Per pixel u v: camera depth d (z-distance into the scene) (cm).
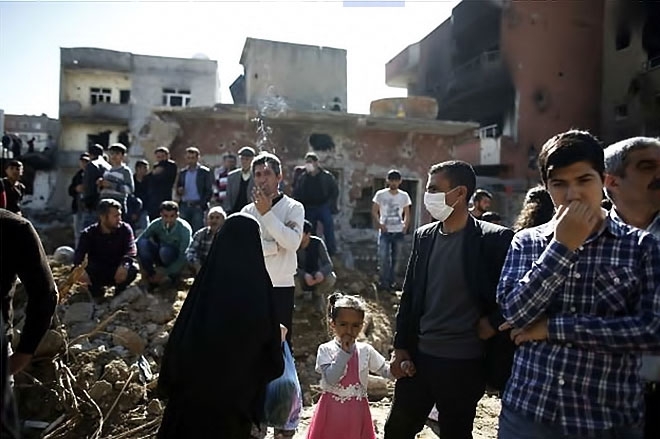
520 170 2122
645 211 235
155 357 519
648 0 2031
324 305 686
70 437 409
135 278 668
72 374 458
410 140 1334
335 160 1276
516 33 2202
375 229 1275
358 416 327
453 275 287
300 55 1634
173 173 919
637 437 183
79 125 2870
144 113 2870
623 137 2098
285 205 406
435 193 290
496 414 487
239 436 261
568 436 179
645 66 2031
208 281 267
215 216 651
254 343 260
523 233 218
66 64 2800
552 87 2178
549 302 186
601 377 181
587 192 183
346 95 1664
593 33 2198
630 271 181
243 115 1181
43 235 1272
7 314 221
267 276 277
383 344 669
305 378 558
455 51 2544
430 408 303
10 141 2138
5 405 186
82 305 593
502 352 277
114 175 820
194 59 2947
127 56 2866
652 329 169
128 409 438
